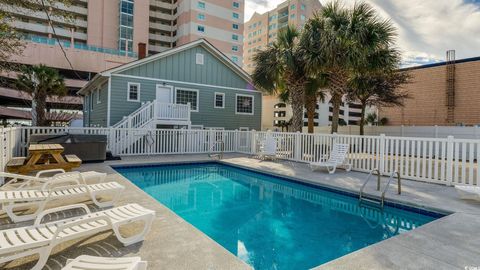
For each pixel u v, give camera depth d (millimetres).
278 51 13391
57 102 25078
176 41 53406
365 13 11141
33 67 19031
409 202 5266
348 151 8961
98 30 45938
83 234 2711
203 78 19141
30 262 2682
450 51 25781
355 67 11359
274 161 11242
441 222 4066
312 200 6684
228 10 52062
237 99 20750
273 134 12406
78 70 40094
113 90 15930
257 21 77938
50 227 2855
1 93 33031
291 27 13680
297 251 3924
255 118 21656
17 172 6660
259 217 5422
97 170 8234
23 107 48531
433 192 6082
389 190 6293
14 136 8320
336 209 5984
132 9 48062
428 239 3416
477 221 4113
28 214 4008
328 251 3918
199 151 14125
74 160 7559
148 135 12750
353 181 7273
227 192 7371
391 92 20453
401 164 7863
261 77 14461
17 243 2379
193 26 48656
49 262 2676
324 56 11656
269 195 7094
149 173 9766
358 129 23641
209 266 2666
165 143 13273
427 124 27188
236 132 15109
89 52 40500
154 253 2918
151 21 54938
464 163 6645
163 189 7613
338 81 12367
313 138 10562
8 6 6684
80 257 2127
